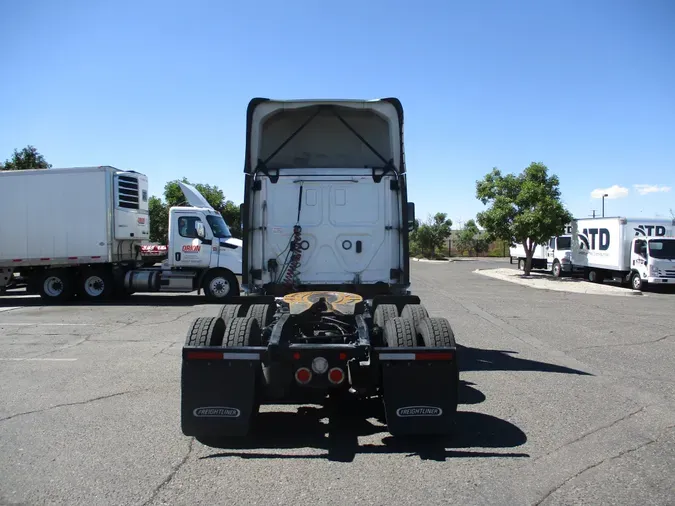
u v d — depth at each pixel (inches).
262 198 290.2
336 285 289.7
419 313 225.0
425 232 2023.9
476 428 206.2
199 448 187.3
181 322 490.3
